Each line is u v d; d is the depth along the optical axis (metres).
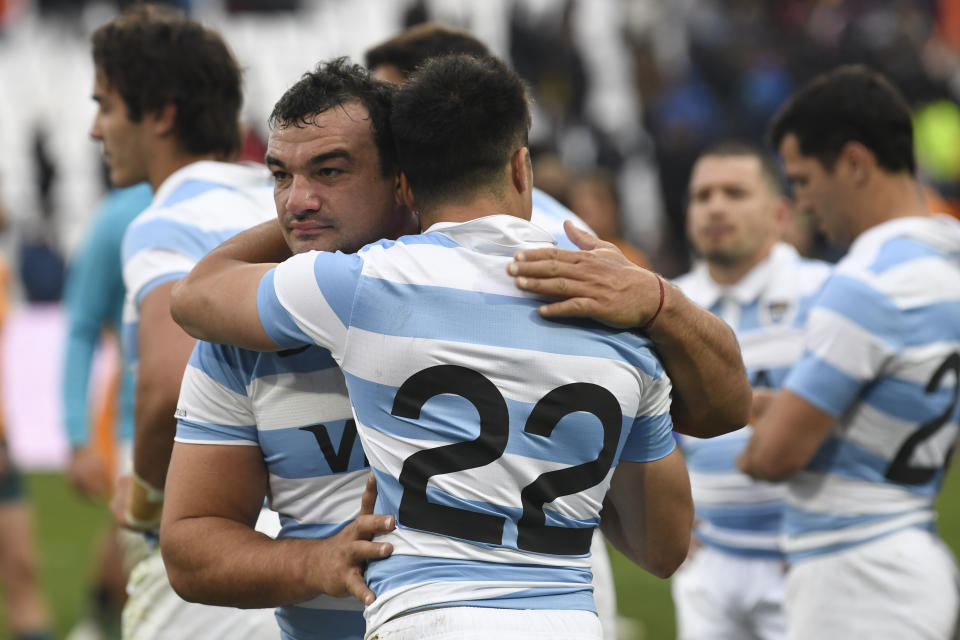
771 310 14.19
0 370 18.73
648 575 25.00
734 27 46.41
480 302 7.08
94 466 15.77
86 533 27.62
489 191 7.39
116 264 15.03
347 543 7.23
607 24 52.47
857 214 11.86
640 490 7.96
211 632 9.65
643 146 45.41
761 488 13.92
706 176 14.27
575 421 7.14
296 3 51.66
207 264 7.75
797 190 12.20
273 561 7.48
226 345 7.77
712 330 7.60
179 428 7.97
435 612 6.88
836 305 11.20
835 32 44.66
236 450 7.89
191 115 10.55
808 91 11.92
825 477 11.56
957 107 43.91
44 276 40.22
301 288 7.14
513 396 7.06
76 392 15.53
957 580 11.44
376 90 7.65
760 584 14.07
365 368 7.11
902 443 11.28
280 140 7.61
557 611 7.11
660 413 7.70
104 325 15.71
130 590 10.25
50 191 45.00
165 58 10.40
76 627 20.80
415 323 7.04
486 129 7.29
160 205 9.74
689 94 43.91
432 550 7.02
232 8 51.38
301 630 8.16
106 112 10.64
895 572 11.23
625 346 7.32
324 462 7.80
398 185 7.73
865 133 11.59
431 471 7.04
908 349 11.10
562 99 45.38
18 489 18.47
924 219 11.52
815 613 11.61
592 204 24.30
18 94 50.81
